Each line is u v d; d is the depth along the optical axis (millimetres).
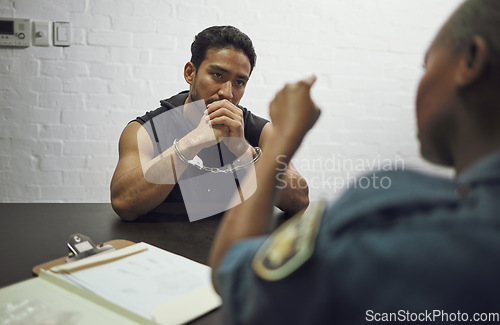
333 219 232
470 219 203
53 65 2244
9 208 1153
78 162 2312
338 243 219
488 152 241
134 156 1307
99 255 755
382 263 203
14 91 2217
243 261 261
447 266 194
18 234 939
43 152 2271
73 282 641
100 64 2291
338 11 2520
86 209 1182
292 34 2480
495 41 232
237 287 255
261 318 232
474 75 239
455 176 265
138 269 704
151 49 2334
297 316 220
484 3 246
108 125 2326
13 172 2250
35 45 2213
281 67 2482
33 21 2197
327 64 2539
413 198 219
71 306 579
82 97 2287
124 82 2322
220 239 354
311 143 2564
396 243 205
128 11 2291
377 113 2631
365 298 204
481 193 213
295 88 394
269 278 227
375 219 218
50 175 2287
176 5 2338
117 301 586
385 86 2625
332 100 2570
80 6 2244
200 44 1347
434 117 266
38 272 714
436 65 267
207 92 1344
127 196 1091
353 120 2605
